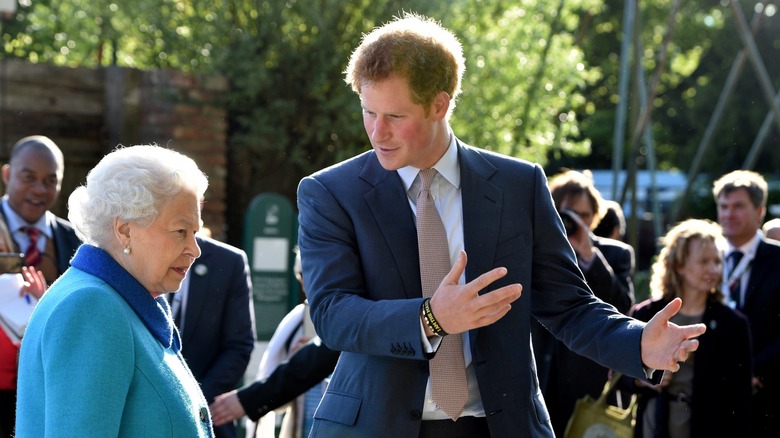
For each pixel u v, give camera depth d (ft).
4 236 20.71
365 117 12.70
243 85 40.06
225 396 19.62
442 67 12.46
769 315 26.08
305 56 41.75
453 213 13.14
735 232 26.76
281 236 31.94
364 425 12.63
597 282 21.44
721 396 22.33
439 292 11.41
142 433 10.64
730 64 121.60
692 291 22.75
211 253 21.83
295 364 19.40
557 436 21.27
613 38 123.54
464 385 12.78
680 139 124.57
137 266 11.16
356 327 11.97
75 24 50.42
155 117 39.04
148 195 10.97
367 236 12.85
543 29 50.75
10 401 19.71
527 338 13.05
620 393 22.84
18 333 19.04
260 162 42.09
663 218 95.14
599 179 101.19
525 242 13.15
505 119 49.01
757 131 119.14
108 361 10.34
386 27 12.61
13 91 36.73
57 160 22.13
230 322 21.76
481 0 47.16
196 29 43.65
